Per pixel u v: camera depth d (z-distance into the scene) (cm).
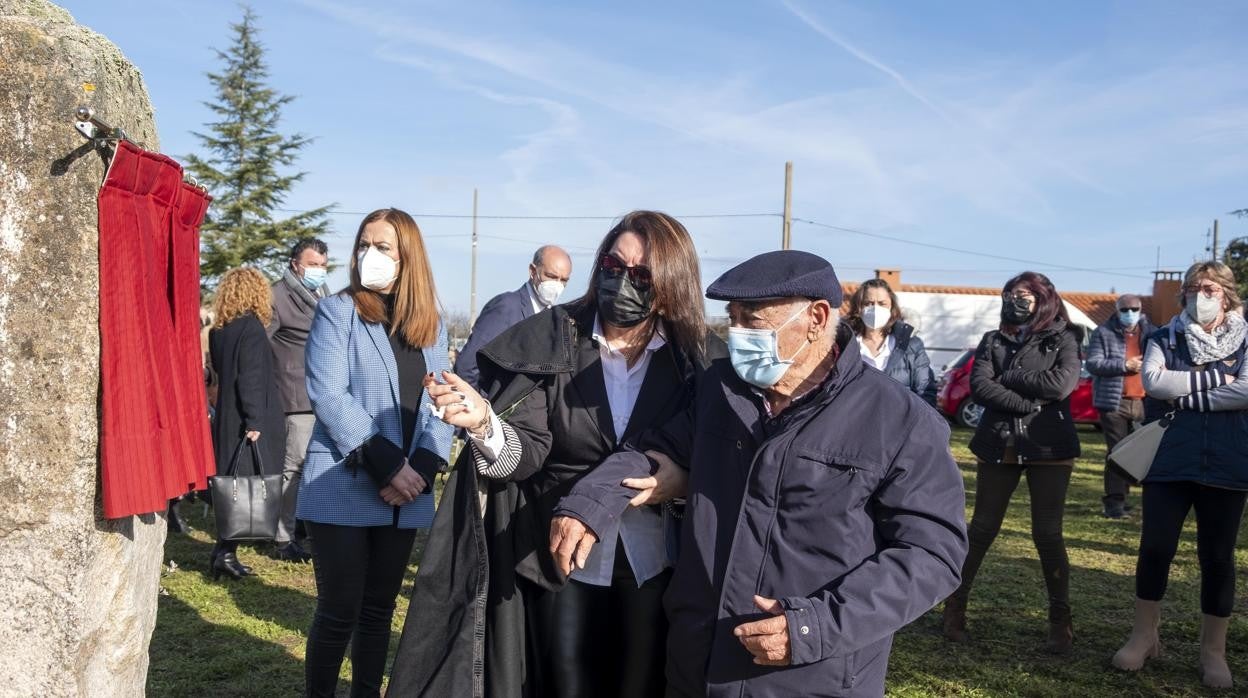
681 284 262
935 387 585
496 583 259
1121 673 457
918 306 2873
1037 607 573
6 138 211
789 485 214
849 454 212
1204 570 441
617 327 267
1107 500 877
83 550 220
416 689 245
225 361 590
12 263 212
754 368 224
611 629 268
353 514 336
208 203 280
